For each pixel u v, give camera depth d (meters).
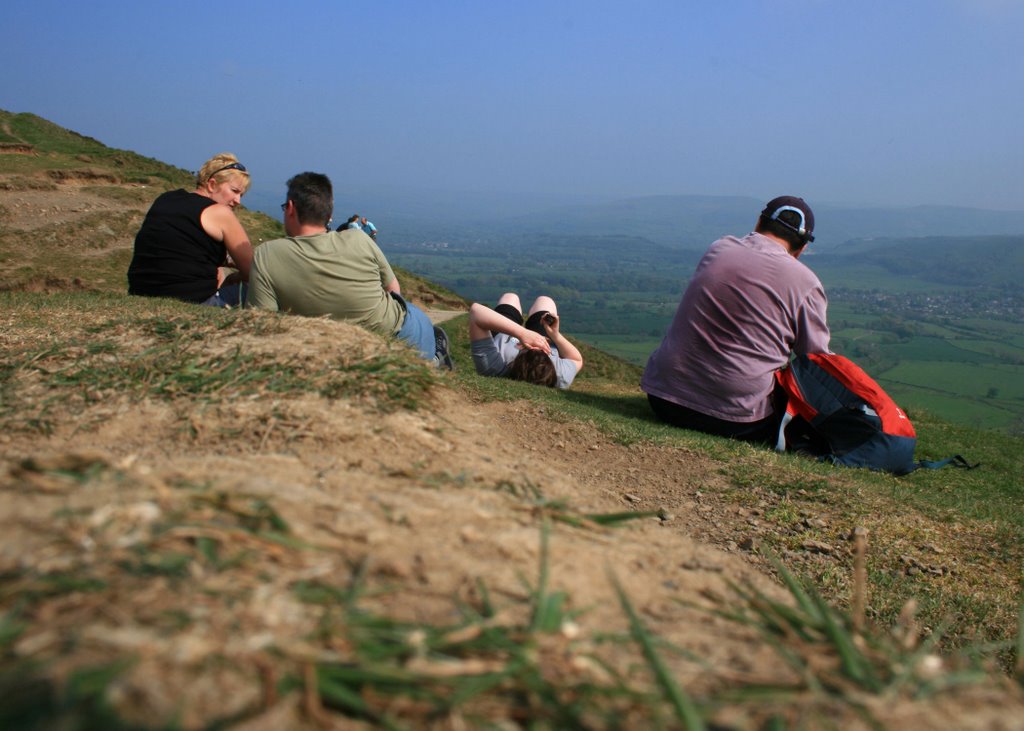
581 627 1.64
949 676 1.49
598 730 1.29
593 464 4.84
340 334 4.30
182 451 2.68
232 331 4.25
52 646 1.22
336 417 3.08
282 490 2.05
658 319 189.12
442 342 6.69
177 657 1.24
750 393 6.14
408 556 1.80
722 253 6.34
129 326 4.48
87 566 1.46
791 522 4.40
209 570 1.51
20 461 2.04
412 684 1.31
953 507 5.11
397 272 25.09
